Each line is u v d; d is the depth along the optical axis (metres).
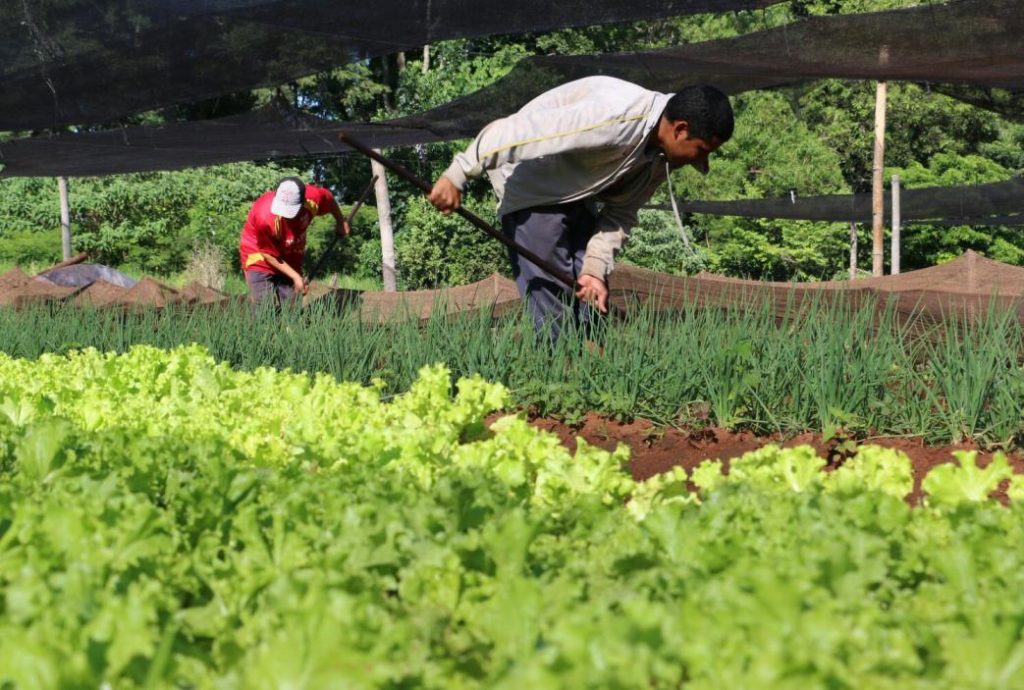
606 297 6.02
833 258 29.53
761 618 1.71
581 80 5.88
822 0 23.78
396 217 28.92
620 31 25.20
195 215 28.81
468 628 2.04
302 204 10.05
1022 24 7.99
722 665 1.57
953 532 2.49
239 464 3.33
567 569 2.22
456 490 2.68
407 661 1.73
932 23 8.16
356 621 1.67
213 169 29.61
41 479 3.29
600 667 1.54
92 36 8.59
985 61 8.75
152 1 8.09
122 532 2.32
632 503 3.19
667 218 26.67
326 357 6.50
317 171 31.34
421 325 7.08
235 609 2.05
